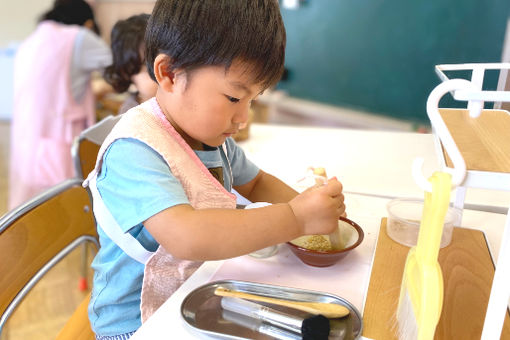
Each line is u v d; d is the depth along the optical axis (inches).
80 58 78.2
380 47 95.5
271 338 18.3
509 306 20.3
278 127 60.2
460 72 24.4
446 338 18.4
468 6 80.0
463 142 18.5
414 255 18.1
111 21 146.1
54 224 31.7
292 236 22.2
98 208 24.3
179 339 18.6
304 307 19.7
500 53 76.7
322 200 22.7
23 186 83.0
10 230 28.2
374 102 100.1
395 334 18.5
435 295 15.7
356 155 47.5
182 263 26.0
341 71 103.7
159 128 24.7
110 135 24.9
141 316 25.6
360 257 24.8
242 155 34.4
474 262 23.8
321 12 102.7
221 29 20.6
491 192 36.7
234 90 22.0
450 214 27.2
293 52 111.3
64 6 82.4
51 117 78.7
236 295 20.7
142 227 25.0
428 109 15.8
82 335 31.4
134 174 22.6
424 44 88.3
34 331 55.1
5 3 171.6
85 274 62.5
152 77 24.6
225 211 21.9
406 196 36.7
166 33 21.9
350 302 20.4
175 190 22.4
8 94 172.2
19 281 29.3
